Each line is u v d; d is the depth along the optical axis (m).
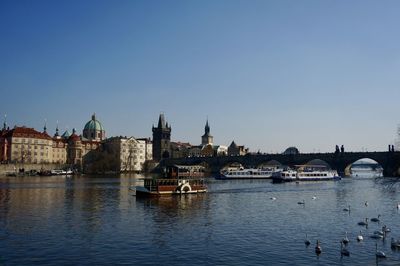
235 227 68.69
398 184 183.50
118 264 47.16
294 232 64.44
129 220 75.44
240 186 174.12
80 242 57.03
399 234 62.72
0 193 127.75
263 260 48.81
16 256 49.91
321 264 47.22
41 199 109.88
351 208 93.81
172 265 46.91
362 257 49.88
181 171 131.88
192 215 82.06
